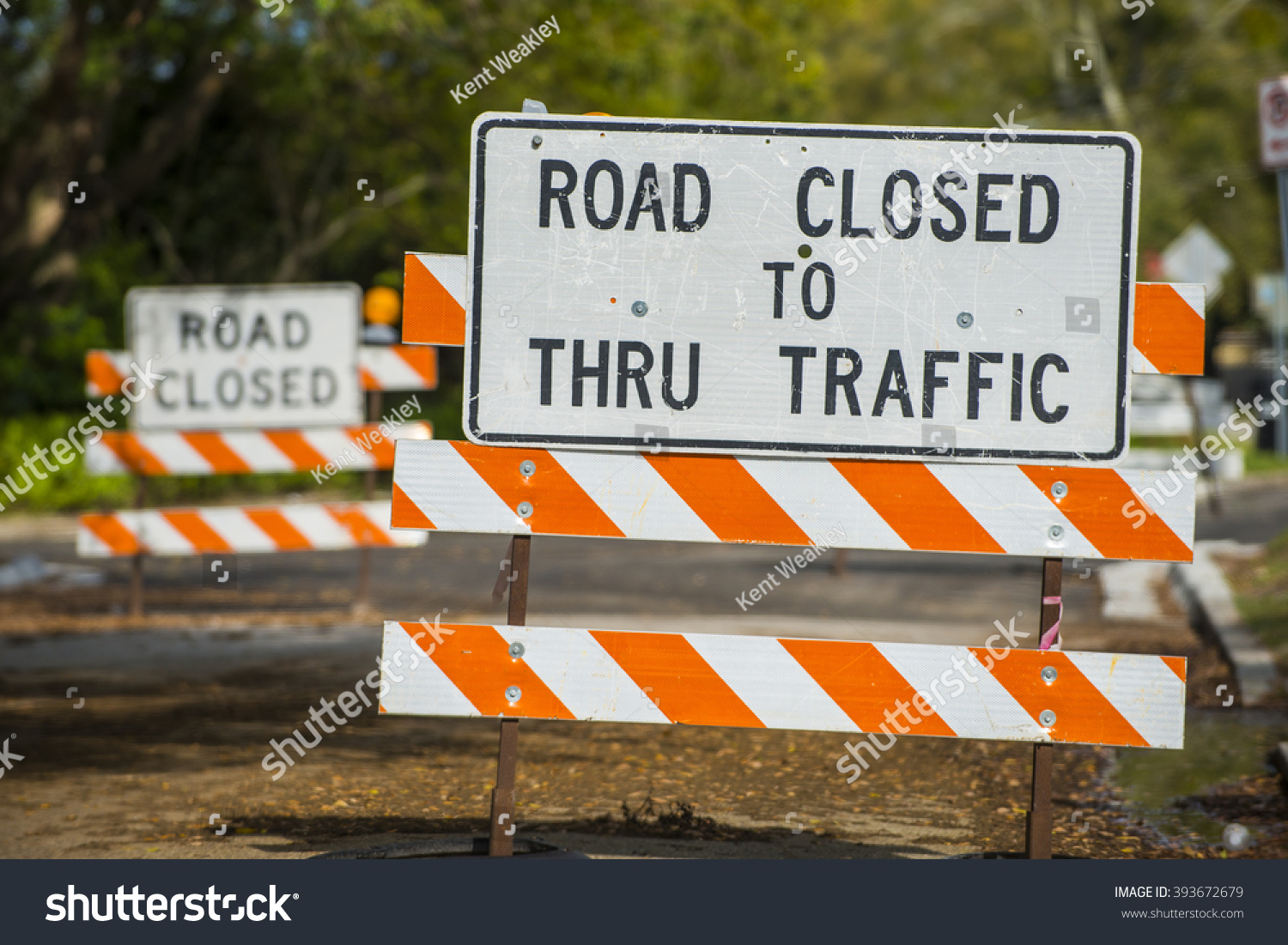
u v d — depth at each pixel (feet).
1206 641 51.42
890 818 30.66
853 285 23.81
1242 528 86.07
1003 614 59.72
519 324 24.04
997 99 209.56
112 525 59.41
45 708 41.55
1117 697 23.95
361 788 32.68
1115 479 23.70
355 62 92.94
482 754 36.37
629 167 23.95
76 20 102.27
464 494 24.12
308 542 59.77
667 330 23.94
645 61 103.96
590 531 24.06
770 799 32.07
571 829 29.22
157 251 156.76
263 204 157.28
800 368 23.85
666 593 65.77
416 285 24.27
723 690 24.26
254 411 60.90
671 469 24.06
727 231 23.90
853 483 23.91
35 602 63.36
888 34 216.54
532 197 24.02
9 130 127.13
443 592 65.98
